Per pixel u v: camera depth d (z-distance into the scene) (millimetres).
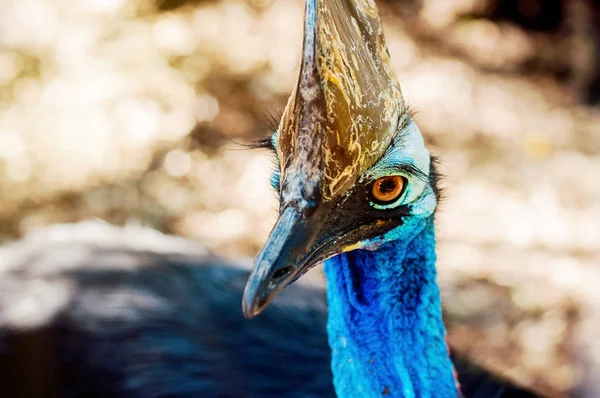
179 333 5336
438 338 3348
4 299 5820
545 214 9336
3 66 10391
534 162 10500
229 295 5727
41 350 5465
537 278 8219
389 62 3021
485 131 11148
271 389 4844
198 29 11398
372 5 3021
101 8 11172
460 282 8070
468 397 4520
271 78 10906
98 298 5676
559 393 6676
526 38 14195
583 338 7312
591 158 10930
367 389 3299
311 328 5332
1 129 9734
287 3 12117
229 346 5188
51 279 5941
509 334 7383
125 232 7047
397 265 3240
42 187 9305
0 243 8414
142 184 9414
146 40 10938
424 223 3215
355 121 2812
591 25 13594
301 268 2799
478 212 9352
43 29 10836
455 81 12117
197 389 4945
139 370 5148
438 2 14148
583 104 12820
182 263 6219
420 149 3047
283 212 2775
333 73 2787
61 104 10086
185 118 10219
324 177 2783
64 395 5316
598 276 8273
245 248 8453
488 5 14625
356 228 2986
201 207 9086
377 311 3277
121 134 9914
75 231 7023
